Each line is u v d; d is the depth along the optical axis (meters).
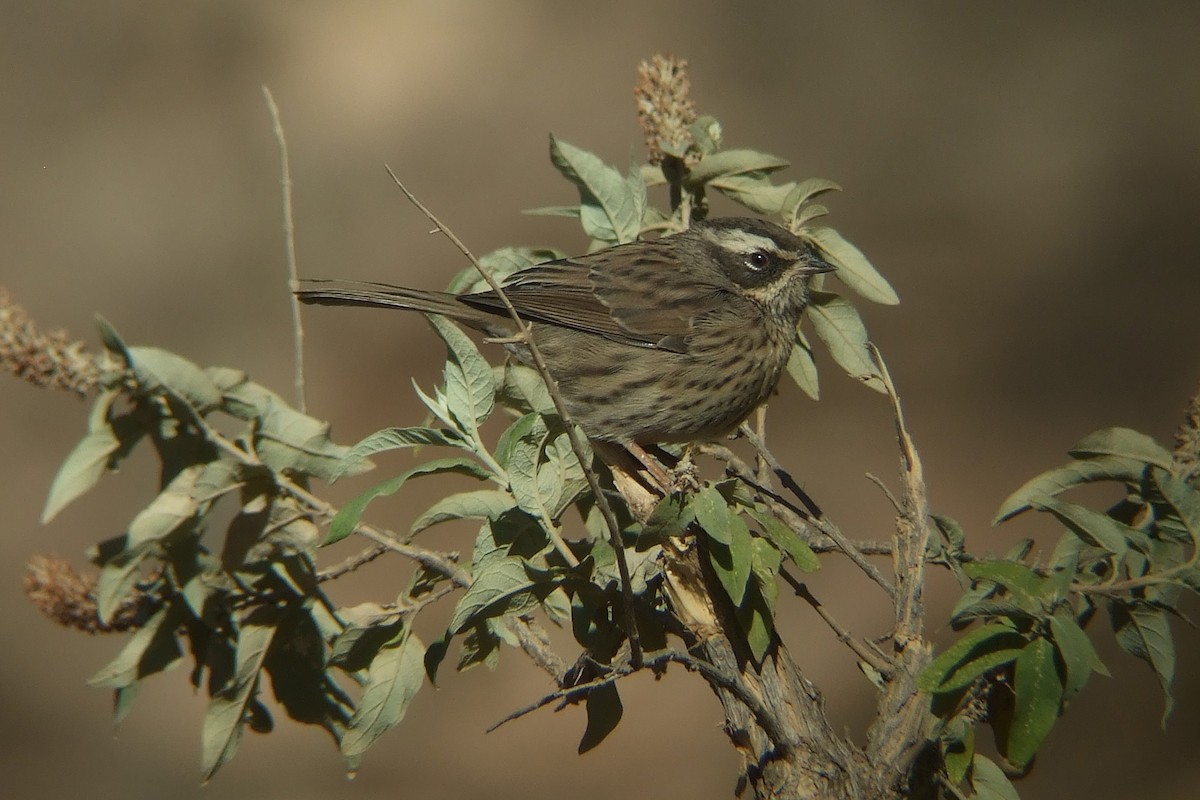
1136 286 16.56
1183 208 17.28
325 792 12.50
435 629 13.07
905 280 16.83
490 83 18.72
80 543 14.64
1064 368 15.80
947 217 17.42
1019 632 4.96
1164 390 15.52
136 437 5.89
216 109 18.73
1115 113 18.27
